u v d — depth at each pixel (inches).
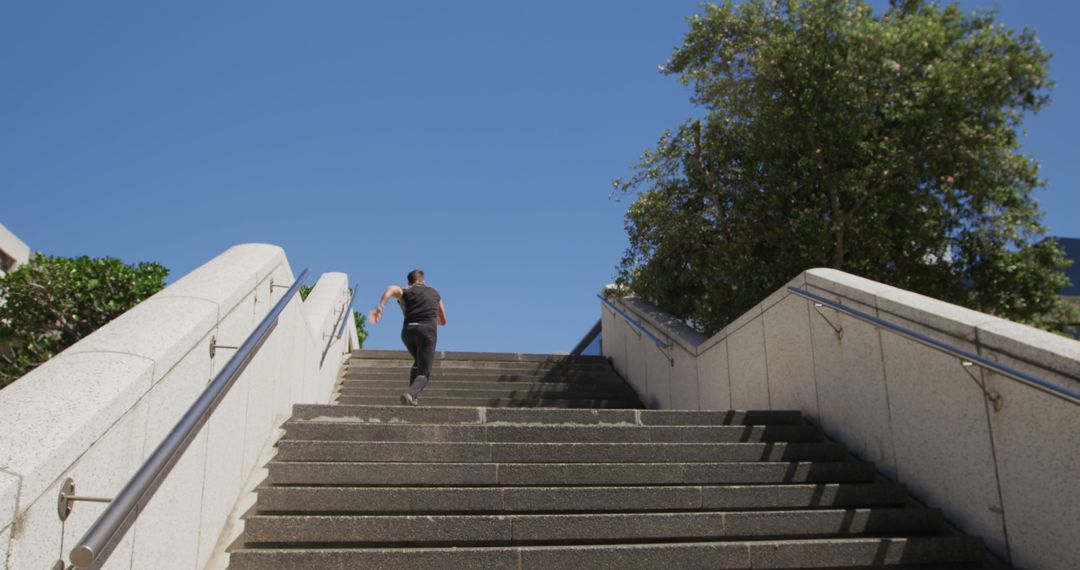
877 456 225.3
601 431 233.0
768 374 294.7
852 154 383.2
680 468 210.8
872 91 373.1
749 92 401.1
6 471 85.5
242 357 155.3
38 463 89.4
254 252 224.8
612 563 164.2
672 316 431.5
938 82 364.2
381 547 167.5
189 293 168.2
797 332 275.4
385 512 181.8
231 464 179.5
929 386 204.5
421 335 304.5
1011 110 382.0
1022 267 381.7
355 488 182.7
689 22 430.0
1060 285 386.9
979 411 185.5
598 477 205.8
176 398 139.9
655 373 418.9
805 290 270.1
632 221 466.9
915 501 205.6
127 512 92.6
